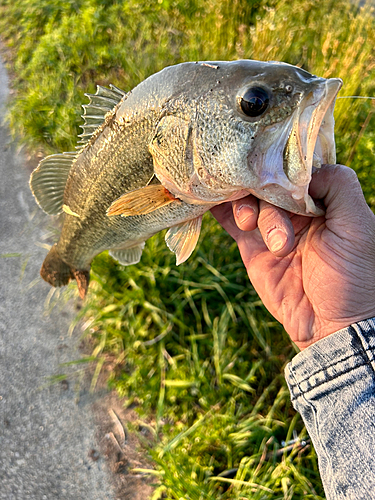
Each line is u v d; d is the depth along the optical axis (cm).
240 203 25
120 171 27
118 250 34
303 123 20
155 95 24
